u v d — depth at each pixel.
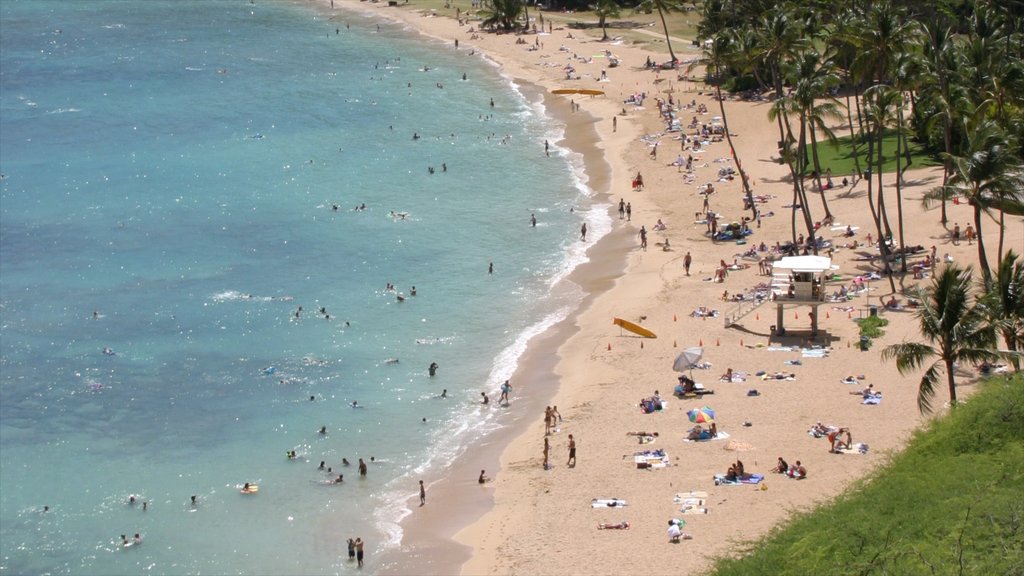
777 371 80.81
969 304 80.19
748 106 152.12
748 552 54.62
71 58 194.88
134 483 71.94
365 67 188.00
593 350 87.31
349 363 87.56
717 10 171.62
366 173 132.75
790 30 116.00
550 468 71.06
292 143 144.75
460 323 94.38
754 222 111.44
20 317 94.62
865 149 127.44
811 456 68.81
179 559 64.19
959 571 45.47
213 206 121.56
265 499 70.19
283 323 94.19
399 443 76.38
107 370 86.25
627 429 74.69
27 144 144.00
